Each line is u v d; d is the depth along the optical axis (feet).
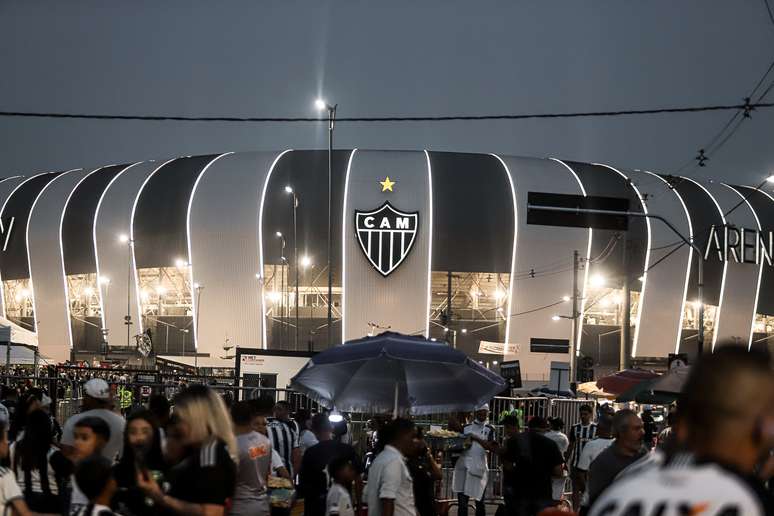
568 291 326.44
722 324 346.13
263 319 323.78
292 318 325.21
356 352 44.98
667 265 337.31
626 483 9.80
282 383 88.12
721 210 349.00
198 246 328.49
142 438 28.19
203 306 326.44
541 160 349.20
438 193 325.62
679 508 9.23
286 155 340.39
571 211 97.76
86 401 34.83
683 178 355.97
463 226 322.75
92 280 347.77
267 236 325.21
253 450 31.99
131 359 283.38
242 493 31.78
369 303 321.11
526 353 324.19
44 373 144.66
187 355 283.79
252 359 88.22
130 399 100.58
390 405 48.55
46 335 349.20
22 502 28.81
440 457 65.41
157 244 333.21
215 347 325.21
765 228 351.05
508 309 325.01
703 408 9.82
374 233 321.32
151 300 339.57
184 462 25.03
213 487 24.21
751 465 9.82
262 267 324.60
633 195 339.77
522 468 45.73
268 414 41.88
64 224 347.56
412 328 321.11
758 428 9.66
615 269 329.72
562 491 59.26
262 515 32.30
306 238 322.96
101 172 359.87
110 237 339.77
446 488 74.79
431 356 44.65
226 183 333.42
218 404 25.17
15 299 361.30
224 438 24.97
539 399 88.63
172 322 331.98
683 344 345.10
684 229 339.57
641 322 333.83
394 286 320.91
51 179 366.63
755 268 349.20
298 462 49.80
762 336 359.46
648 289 334.65
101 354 336.08
